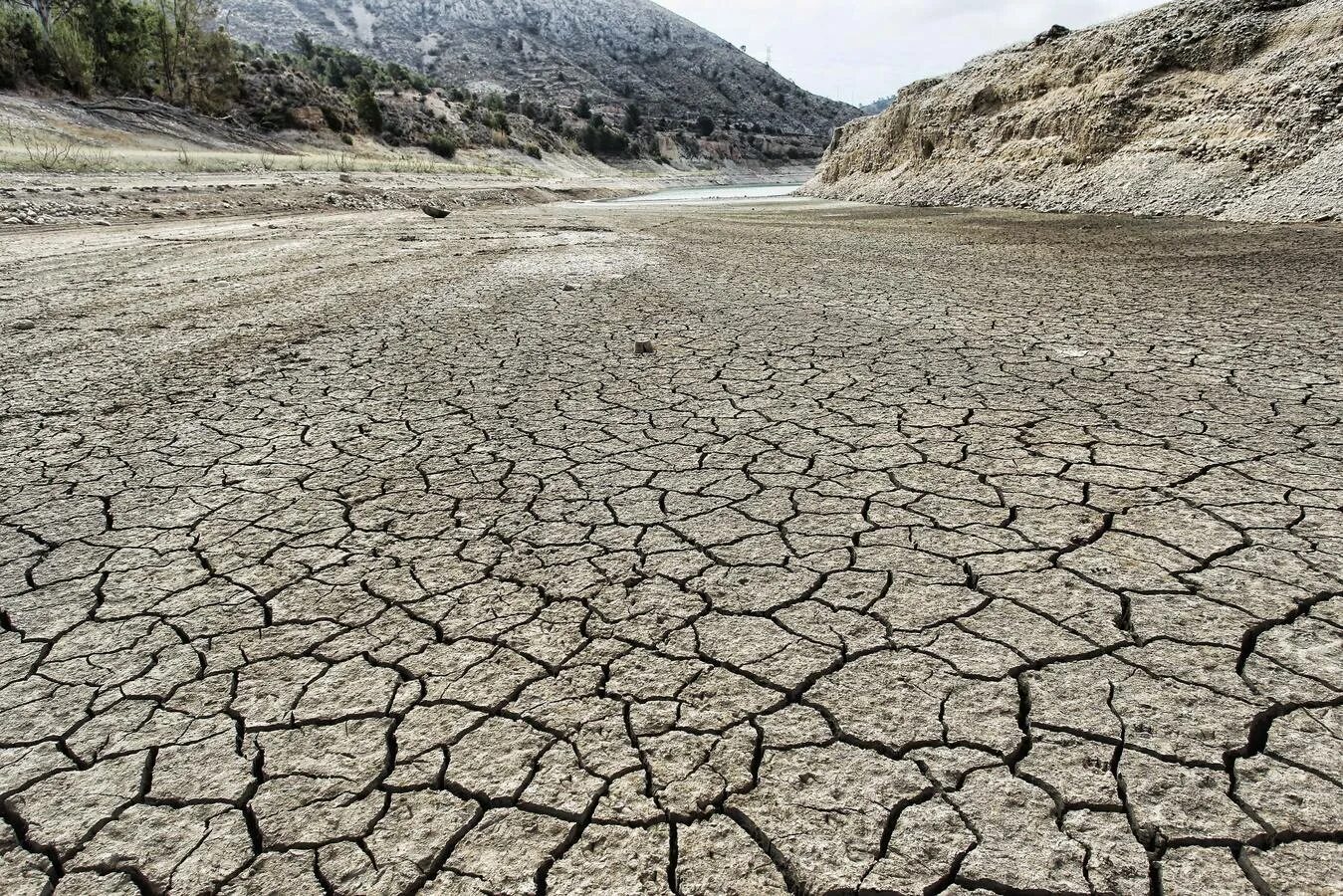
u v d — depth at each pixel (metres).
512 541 2.79
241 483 3.34
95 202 16.08
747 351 5.31
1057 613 2.25
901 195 23.75
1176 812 1.57
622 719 1.89
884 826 1.57
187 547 2.79
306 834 1.59
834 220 17.53
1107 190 16.38
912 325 6.04
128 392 4.61
